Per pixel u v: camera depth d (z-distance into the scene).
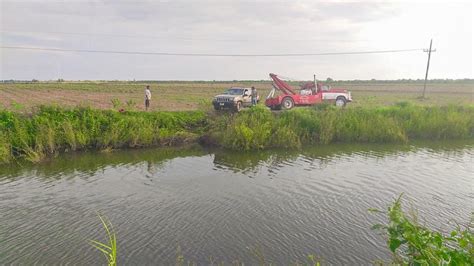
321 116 22.39
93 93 47.69
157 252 8.23
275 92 32.22
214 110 26.27
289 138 19.69
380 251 8.32
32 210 10.51
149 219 9.99
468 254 3.32
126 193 12.05
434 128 22.61
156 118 21.48
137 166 15.66
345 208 10.82
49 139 17.17
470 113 24.19
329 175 14.29
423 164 16.06
